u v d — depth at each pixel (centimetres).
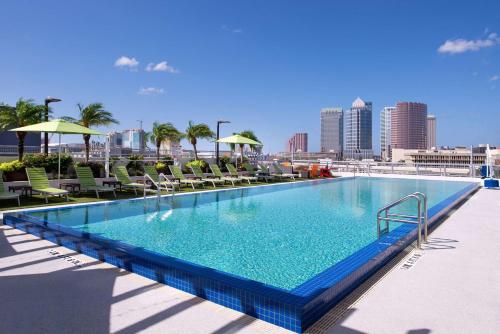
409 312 321
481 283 392
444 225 720
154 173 1372
